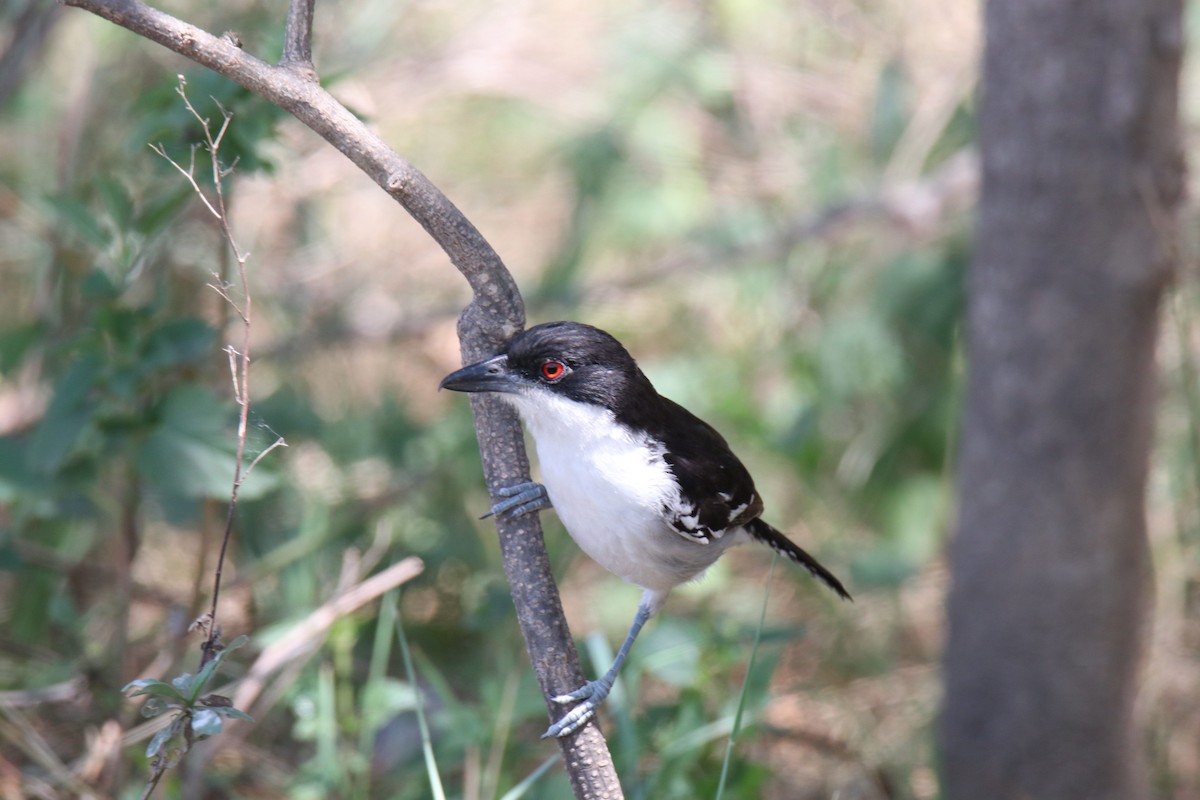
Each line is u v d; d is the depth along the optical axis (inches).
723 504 291.7
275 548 456.1
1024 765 383.6
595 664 319.3
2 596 466.6
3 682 394.0
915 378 556.7
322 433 501.4
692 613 509.7
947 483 539.5
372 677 350.0
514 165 677.9
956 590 388.8
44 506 377.7
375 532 478.3
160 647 414.0
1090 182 344.8
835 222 552.1
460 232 238.2
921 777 442.9
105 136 478.6
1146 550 376.5
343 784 343.0
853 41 642.8
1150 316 354.9
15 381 448.8
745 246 566.3
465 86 635.5
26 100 526.0
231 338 469.7
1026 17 343.6
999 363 366.3
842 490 549.3
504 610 386.3
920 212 541.0
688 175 616.4
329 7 530.9
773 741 446.9
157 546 500.1
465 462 500.7
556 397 273.6
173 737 229.5
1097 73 339.0
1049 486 364.8
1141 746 394.6
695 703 340.2
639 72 630.5
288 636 349.1
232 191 374.0
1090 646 372.2
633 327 622.2
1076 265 350.6
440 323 555.8
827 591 513.7
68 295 433.7
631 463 279.0
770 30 647.1
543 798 320.2
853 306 581.0
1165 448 493.4
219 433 330.6
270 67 219.9
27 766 362.9
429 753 267.9
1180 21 340.5
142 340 335.6
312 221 576.4
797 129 634.8
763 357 585.9
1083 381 356.2
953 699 393.4
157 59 479.8
